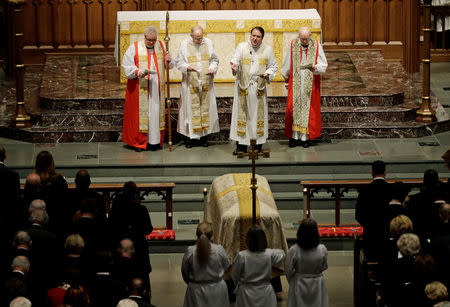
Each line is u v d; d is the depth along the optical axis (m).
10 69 23.78
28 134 19.83
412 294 10.98
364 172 18.64
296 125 19.39
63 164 18.38
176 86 21.45
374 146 19.73
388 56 24.97
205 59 19.23
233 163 18.55
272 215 13.80
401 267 11.41
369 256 13.30
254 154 13.01
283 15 21.69
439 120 20.75
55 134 19.84
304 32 18.86
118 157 18.94
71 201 13.73
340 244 16.09
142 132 19.22
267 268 12.24
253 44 18.66
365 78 22.34
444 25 26.28
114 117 20.25
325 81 22.02
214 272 12.37
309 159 18.75
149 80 19.05
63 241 13.16
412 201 13.76
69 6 24.30
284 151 19.36
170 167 18.48
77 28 24.44
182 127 19.55
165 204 17.81
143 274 13.28
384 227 13.23
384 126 20.22
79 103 20.48
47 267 12.17
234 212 13.85
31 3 24.14
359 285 13.80
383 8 24.69
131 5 24.42
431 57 26.47
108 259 11.59
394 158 18.86
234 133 19.22
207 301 12.35
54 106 20.50
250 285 12.27
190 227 16.86
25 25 24.23
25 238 11.71
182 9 24.48
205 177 18.47
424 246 12.58
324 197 17.83
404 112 20.52
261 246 12.20
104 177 18.44
